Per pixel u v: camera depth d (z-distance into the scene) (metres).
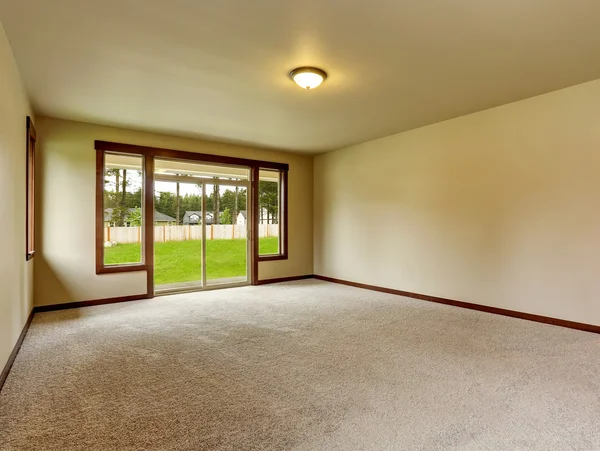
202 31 2.66
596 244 3.58
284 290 6.00
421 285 5.26
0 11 2.38
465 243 4.71
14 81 3.01
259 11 2.41
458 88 3.78
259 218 6.66
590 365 2.79
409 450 1.75
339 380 2.53
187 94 3.91
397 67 3.26
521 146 4.14
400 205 5.56
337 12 2.42
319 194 7.20
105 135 5.03
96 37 2.74
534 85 3.71
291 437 1.85
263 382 2.50
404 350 3.12
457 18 2.49
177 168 5.80
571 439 1.83
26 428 1.93
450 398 2.27
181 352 3.08
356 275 6.35
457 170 4.80
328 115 4.66
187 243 5.89
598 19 2.50
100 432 1.89
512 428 1.93
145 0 2.28
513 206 4.22
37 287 4.49
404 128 5.30
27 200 3.74
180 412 2.10
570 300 3.76
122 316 4.30
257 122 4.95
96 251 4.91
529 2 2.30
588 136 3.63
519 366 2.77
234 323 3.99
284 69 3.31
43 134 4.57
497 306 4.37
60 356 2.98
